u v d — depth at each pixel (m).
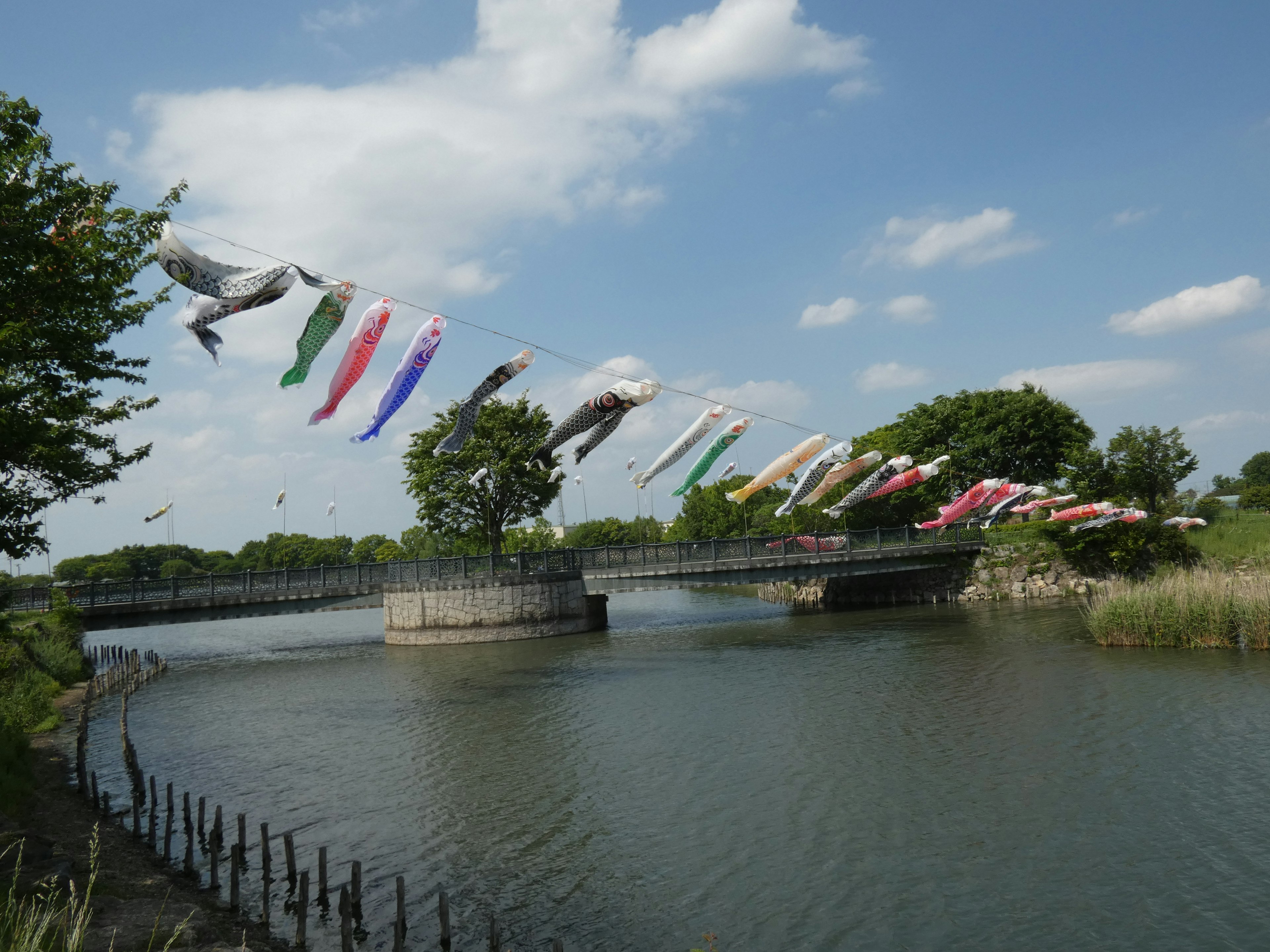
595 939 10.95
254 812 16.86
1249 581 29.88
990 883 11.90
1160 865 12.07
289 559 124.44
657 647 37.81
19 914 8.18
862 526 61.72
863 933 10.77
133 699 31.72
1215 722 18.89
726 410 19.33
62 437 15.23
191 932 9.99
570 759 19.41
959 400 63.56
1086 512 32.06
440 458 51.28
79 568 105.12
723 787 16.58
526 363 15.44
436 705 26.91
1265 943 9.98
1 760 17.86
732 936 10.88
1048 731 19.08
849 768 17.30
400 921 10.09
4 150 13.05
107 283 14.65
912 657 30.53
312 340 12.75
